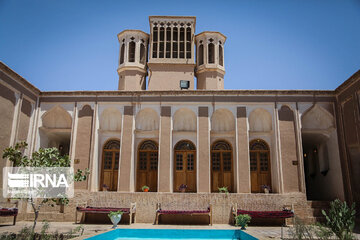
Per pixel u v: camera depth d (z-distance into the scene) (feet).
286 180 38.75
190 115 43.16
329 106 41.01
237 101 41.52
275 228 32.76
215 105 41.63
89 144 40.93
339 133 39.91
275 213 34.12
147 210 36.96
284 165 39.24
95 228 31.63
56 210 38.14
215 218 36.42
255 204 37.06
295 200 37.52
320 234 21.90
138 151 42.80
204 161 39.65
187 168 42.04
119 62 54.24
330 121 41.19
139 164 42.55
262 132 42.09
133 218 36.65
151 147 42.93
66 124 43.29
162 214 36.37
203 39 55.77
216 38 55.36
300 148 39.70
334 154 40.55
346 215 20.94
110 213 32.58
